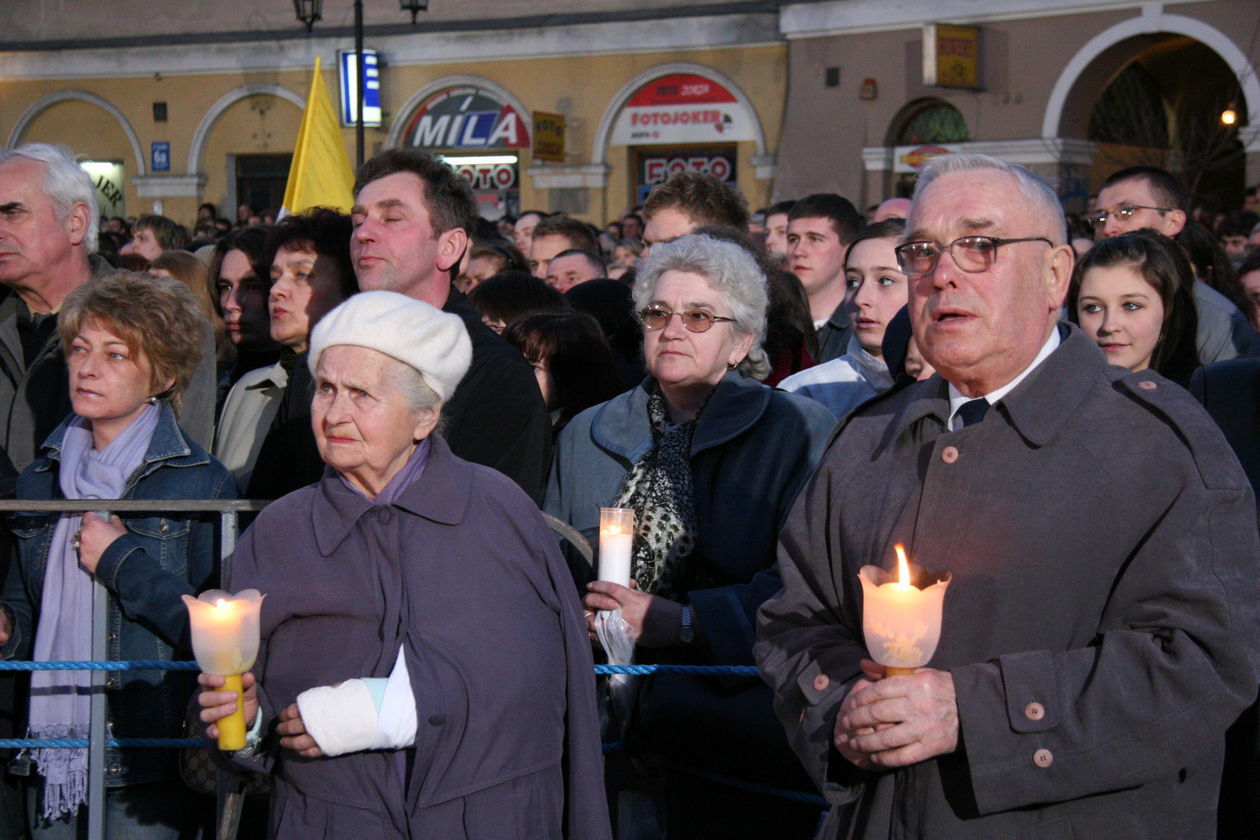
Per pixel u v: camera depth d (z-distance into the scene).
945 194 2.04
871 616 1.89
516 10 19.50
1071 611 1.91
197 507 2.77
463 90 19.83
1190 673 1.82
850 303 4.07
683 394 3.04
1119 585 1.91
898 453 2.13
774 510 2.83
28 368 3.78
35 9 21.89
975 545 1.95
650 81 18.75
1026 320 2.01
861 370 4.03
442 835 2.19
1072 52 15.57
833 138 17.33
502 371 3.17
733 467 2.89
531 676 2.29
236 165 21.17
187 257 4.82
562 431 3.23
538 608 2.37
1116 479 1.92
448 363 2.36
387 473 2.36
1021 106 15.96
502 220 14.09
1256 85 14.64
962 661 1.94
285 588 2.30
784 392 3.00
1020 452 1.97
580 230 7.30
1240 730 2.62
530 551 2.39
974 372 2.03
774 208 7.67
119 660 2.86
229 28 20.88
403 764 2.23
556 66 19.20
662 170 19.16
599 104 19.05
